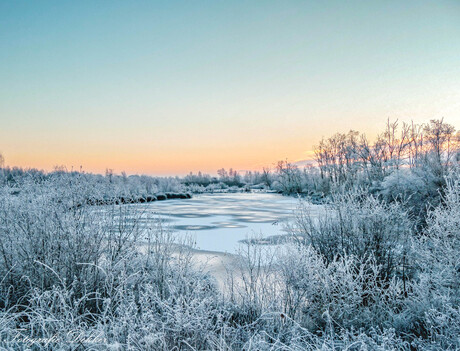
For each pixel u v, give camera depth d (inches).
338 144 2064.5
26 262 184.9
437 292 177.0
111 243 215.6
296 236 261.6
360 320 174.2
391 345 136.3
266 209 1135.6
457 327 142.9
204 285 199.9
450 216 218.4
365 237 241.9
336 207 262.7
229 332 144.1
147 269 207.0
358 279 193.2
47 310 140.4
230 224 727.1
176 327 126.0
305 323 174.6
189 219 826.8
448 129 1139.9
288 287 197.0
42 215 200.5
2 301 169.3
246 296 194.2
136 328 129.6
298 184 2517.2
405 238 241.1
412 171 472.7
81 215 217.8
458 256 199.5
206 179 4234.7
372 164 1059.3
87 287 179.9
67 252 193.2
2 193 213.9
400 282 212.2
